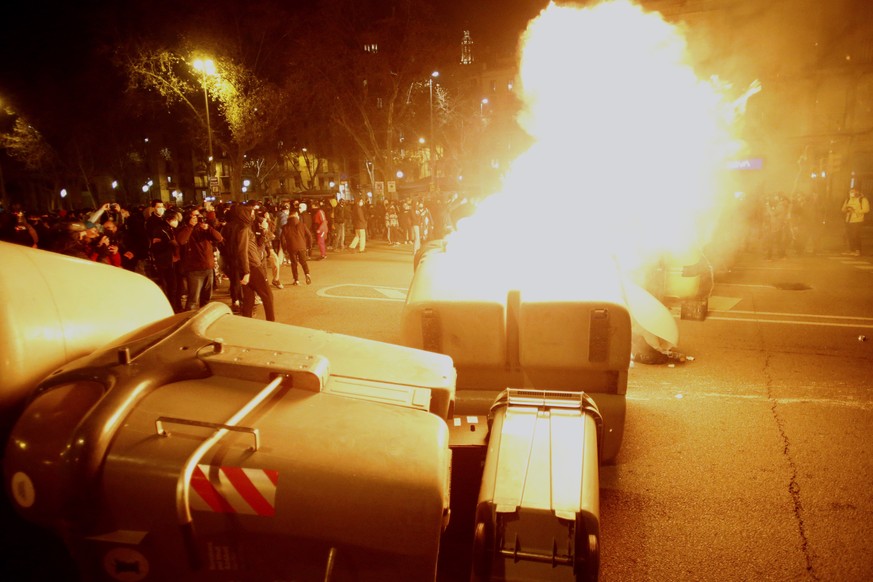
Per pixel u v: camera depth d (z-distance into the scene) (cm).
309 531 174
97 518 174
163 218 955
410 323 370
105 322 244
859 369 627
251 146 3506
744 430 480
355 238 1986
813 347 709
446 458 196
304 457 177
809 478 404
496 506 228
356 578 176
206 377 205
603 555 323
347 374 240
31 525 272
